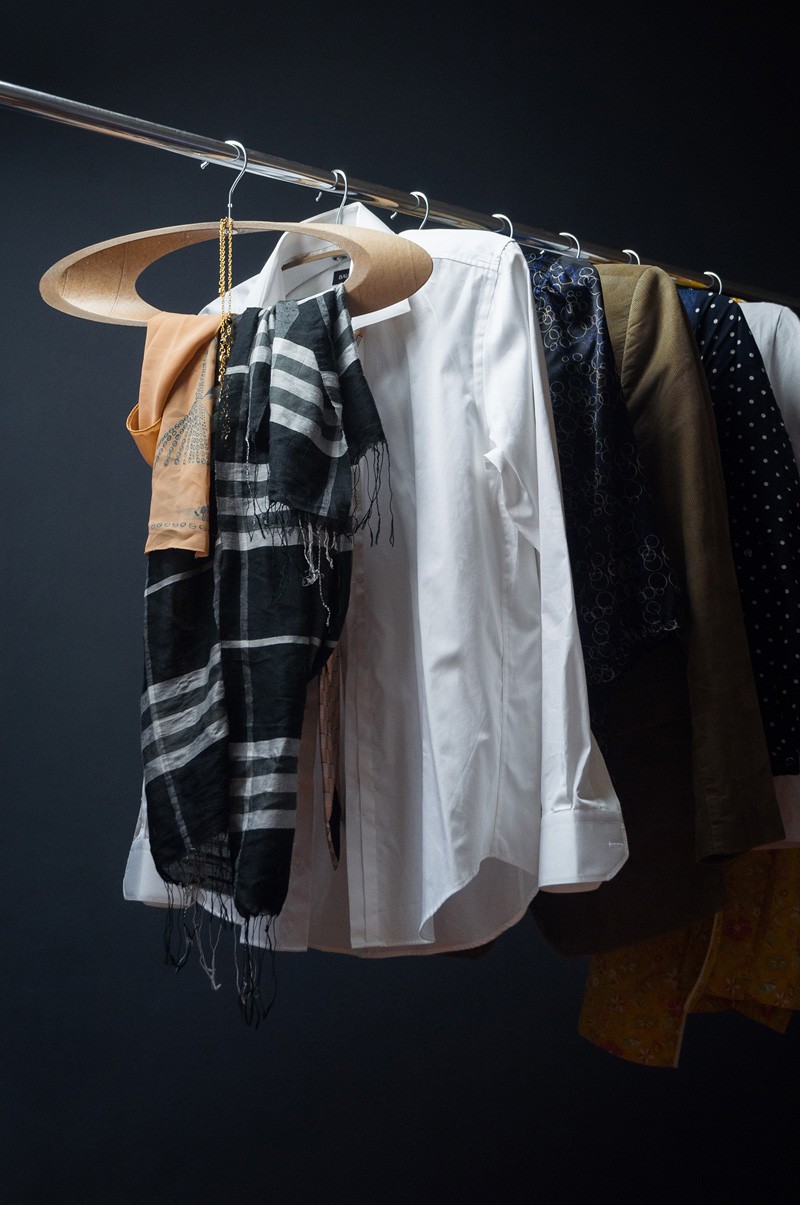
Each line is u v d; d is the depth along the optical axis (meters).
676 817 1.28
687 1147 2.57
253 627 1.11
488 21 2.73
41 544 2.32
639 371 1.33
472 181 2.63
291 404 1.12
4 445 2.33
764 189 2.98
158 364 1.20
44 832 2.24
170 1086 2.20
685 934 1.52
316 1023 2.31
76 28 2.46
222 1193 2.19
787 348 1.56
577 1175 2.45
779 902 1.49
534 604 1.21
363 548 1.28
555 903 1.32
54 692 2.29
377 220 1.40
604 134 2.80
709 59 2.97
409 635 1.27
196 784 1.09
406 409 1.30
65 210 2.41
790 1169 2.68
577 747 1.09
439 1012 2.40
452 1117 2.37
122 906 2.25
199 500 1.13
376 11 2.64
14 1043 2.15
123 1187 2.14
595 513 1.25
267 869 1.04
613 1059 2.54
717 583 1.23
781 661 1.36
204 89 2.50
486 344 1.24
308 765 1.23
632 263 1.60
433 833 1.15
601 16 2.86
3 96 1.18
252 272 2.49
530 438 1.20
